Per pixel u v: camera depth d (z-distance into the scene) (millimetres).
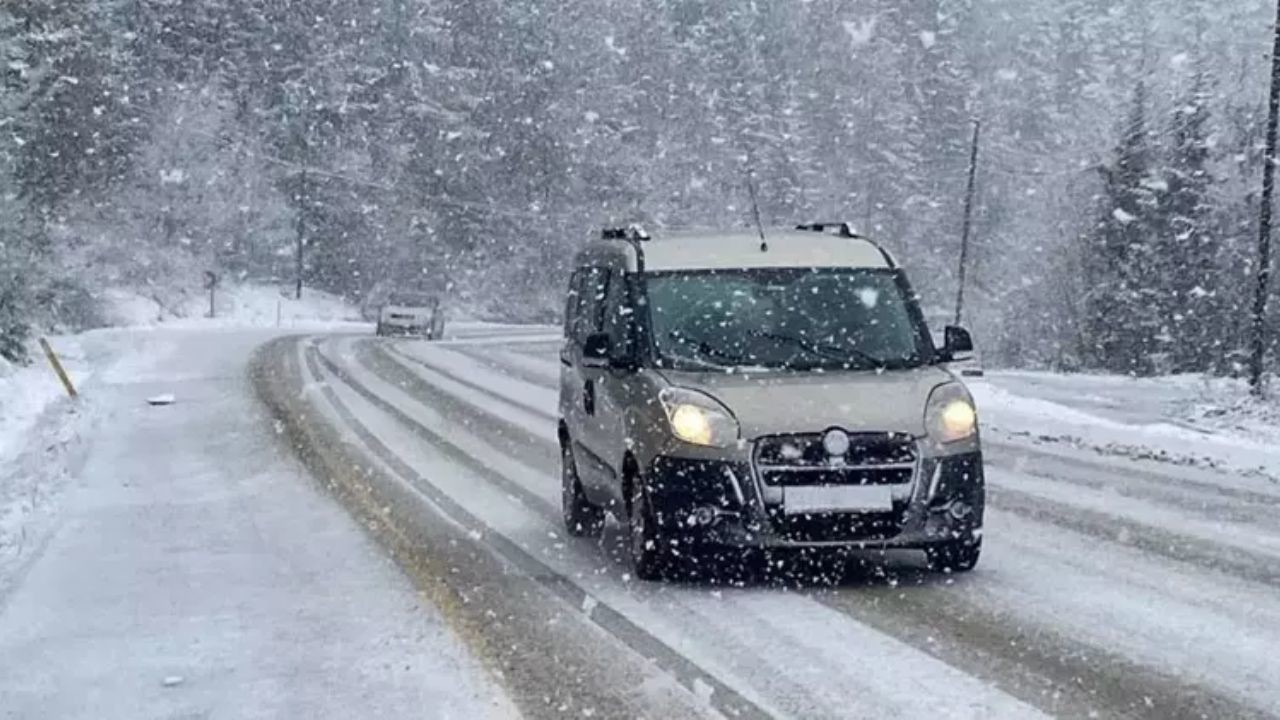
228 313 76562
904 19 96375
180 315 73250
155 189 80062
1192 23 103000
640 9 97688
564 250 89500
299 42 93438
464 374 33312
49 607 9492
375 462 17219
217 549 11578
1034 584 9711
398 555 11094
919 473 9438
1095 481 15672
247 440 19703
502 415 23297
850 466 9352
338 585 9938
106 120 71000
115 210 75688
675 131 93438
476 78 92250
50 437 21453
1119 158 63969
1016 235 82312
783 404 9500
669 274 10875
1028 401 28859
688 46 97750
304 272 87375
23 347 35938
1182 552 10992
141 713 6984
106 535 12453
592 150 91375
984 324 75062
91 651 8250
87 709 7086
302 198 84312
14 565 11156
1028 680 7188
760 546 9320
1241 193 60531
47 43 52688
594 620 8703
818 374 10039
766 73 95812
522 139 91000
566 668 7566
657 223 89688
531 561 10805
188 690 7363
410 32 94688
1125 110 67625
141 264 73875
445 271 88438
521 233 90062
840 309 10648
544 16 93938
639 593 9523
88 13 66062
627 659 7738
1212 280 59719
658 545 9664
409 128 91438
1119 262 62781
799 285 10789
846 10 96875
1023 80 103500
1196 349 59156
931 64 95188
